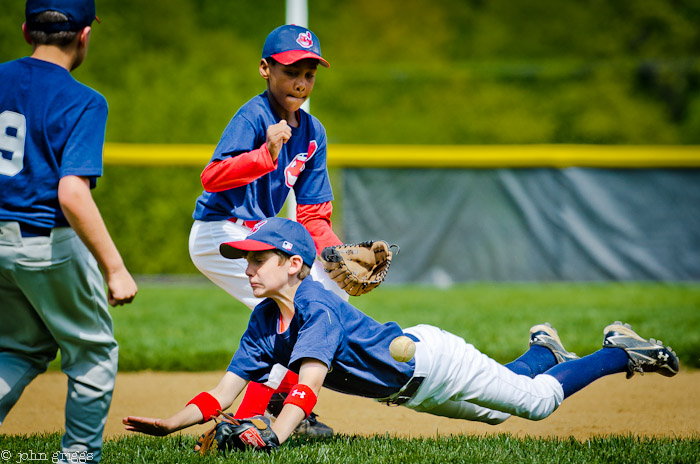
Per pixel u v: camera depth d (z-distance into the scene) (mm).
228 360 21312
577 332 24344
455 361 11508
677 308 31109
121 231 47000
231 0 88938
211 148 41281
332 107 83438
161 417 15609
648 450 11586
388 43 96062
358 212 41969
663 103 86125
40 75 9500
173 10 85875
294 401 10773
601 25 96812
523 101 84188
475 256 42250
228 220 13609
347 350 11180
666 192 41281
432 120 82750
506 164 41719
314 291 11273
